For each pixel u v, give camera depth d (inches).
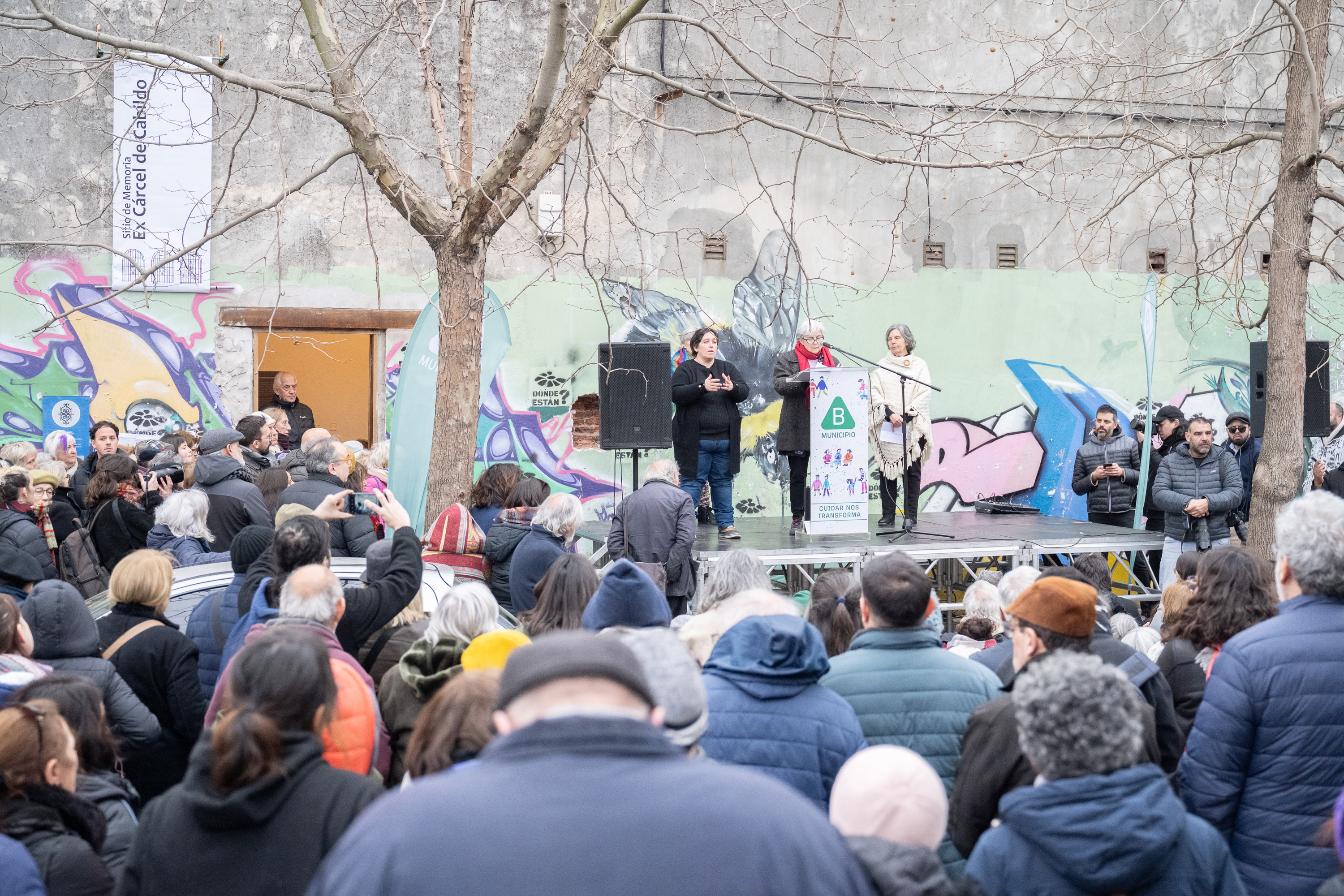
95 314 405.4
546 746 56.6
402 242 436.1
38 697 117.6
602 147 450.6
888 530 376.5
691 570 283.1
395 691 137.8
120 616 161.2
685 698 98.9
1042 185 497.7
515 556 229.8
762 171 467.8
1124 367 510.3
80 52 401.4
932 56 483.2
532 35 445.4
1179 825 84.4
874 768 82.9
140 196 404.5
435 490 251.8
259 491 265.9
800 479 367.6
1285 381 298.8
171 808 89.0
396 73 430.0
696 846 51.9
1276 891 114.2
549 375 449.1
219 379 417.4
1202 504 342.0
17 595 183.8
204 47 411.5
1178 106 502.3
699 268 463.5
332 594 130.0
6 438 399.5
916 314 487.5
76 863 98.3
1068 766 86.2
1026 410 499.2
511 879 49.9
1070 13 494.9
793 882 52.6
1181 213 514.6
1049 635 117.0
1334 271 298.7
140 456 328.8
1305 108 297.7
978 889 80.9
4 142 398.3
